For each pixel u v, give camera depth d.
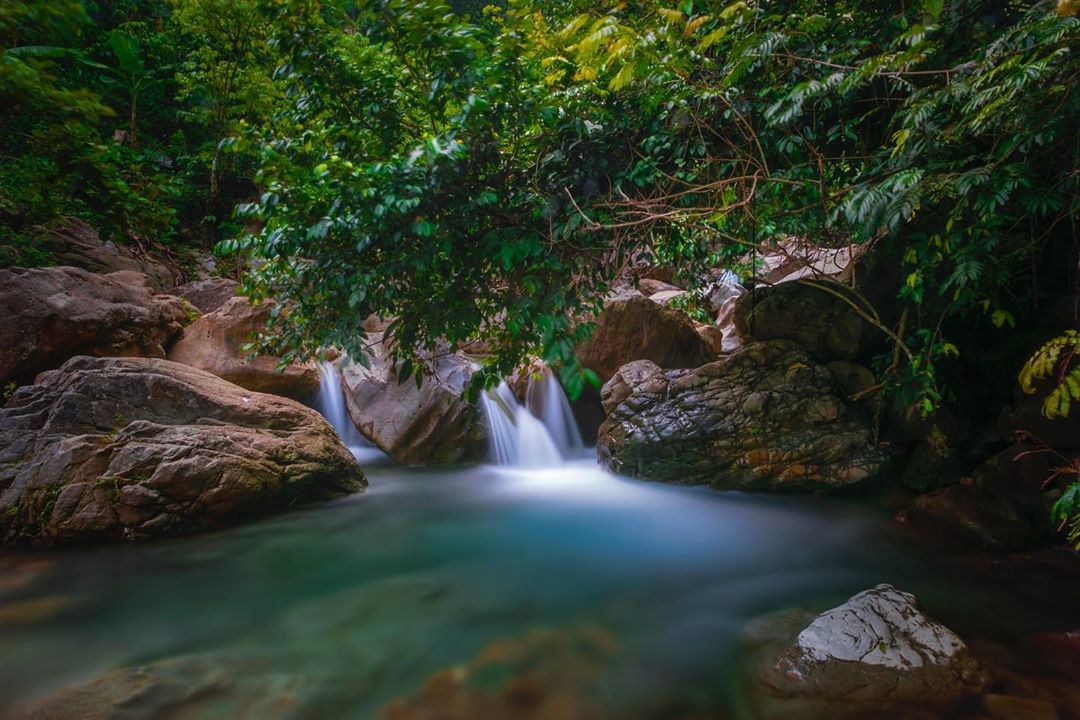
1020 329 5.29
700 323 9.80
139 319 7.33
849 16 3.69
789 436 5.76
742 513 5.39
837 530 4.93
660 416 6.43
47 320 6.42
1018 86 2.45
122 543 4.55
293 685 2.83
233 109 11.52
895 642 2.73
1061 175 3.33
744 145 3.94
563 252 3.85
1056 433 4.33
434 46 3.12
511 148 3.79
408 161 3.13
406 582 4.09
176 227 12.87
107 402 5.21
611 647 3.19
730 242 4.84
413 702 2.70
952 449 5.29
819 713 2.49
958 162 3.12
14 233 8.68
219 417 5.62
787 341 6.38
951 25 3.30
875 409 5.83
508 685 2.84
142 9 13.77
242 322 7.68
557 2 3.79
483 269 3.96
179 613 3.59
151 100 13.20
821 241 6.08
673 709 2.65
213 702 2.69
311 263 3.92
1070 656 2.89
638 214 3.96
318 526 5.11
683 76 3.49
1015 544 4.23
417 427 7.42
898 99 3.52
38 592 3.83
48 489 4.53
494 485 6.59
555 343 3.36
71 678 2.89
